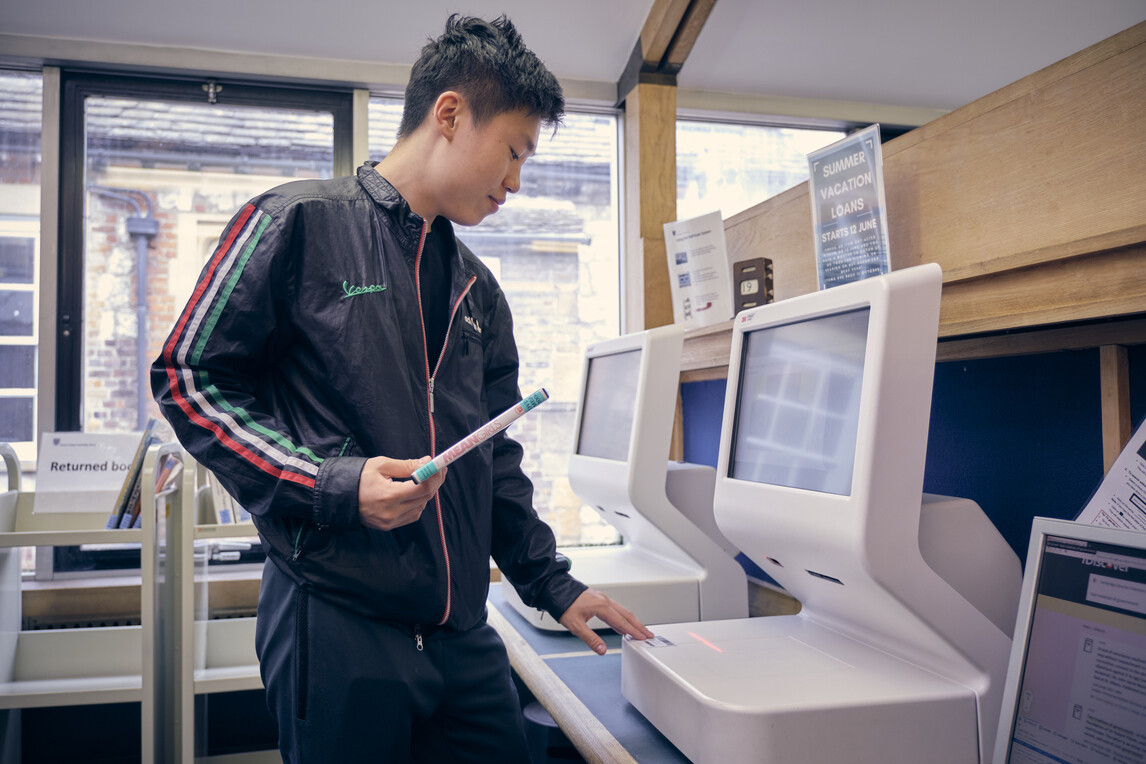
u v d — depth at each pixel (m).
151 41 2.77
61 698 2.01
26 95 2.78
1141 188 0.91
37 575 2.63
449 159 0.94
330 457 0.85
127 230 2.84
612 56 3.09
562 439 3.25
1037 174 1.06
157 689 1.95
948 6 3.05
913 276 0.88
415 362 0.93
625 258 3.19
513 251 3.25
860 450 0.87
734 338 1.23
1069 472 1.09
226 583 2.63
